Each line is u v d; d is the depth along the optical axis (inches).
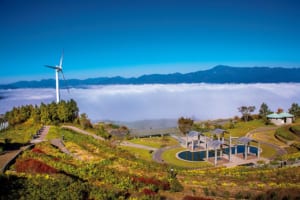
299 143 3147.1
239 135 3816.4
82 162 1802.4
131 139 3742.6
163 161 2664.9
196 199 1227.2
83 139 2723.9
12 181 1066.1
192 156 2859.3
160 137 3900.1
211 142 2652.6
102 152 2314.2
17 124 3730.3
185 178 1769.2
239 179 1772.9
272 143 3351.4
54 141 2476.6
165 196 1290.6
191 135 3080.7
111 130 4197.8
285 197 1300.4
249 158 2721.5
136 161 2219.5
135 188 1353.3
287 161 2400.3
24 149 1905.8
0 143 2058.3
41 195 973.8
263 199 1314.0
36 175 1218.6
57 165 1534.2
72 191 1037.2
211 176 1875.0
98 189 1141.1
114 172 1632.6
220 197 1350.9
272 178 1801.2
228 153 2935.5
